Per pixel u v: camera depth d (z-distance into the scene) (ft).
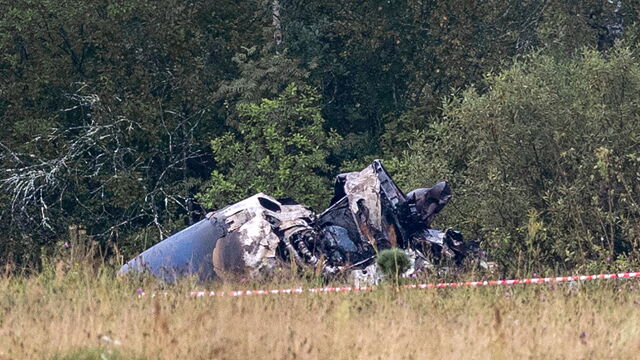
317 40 312.71
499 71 294.46
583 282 116.16
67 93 307.58
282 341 82.02
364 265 145.59
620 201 192.75
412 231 154.92
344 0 315.37
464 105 207.82
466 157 214.69
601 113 196.65
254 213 146.82
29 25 300.81
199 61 310.04
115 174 292.81
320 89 317.83
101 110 298.97
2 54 305.12
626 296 110.32
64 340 81.35
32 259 281.54
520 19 306.76
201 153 319.06
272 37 310.04
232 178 281.95
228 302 97.04
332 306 99.45
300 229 146.61
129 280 116.57
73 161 298.76
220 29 319.88
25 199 287.07
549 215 201.05
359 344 80.84
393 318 92.99
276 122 283.38
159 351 77.82
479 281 123.65
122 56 307.99
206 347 78.84
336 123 324.60
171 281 132.87
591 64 203.92
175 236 151.94
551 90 205.36
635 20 295.89
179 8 307.58
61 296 104.01
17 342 81.00
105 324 88.74
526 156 203.62
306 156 281.54
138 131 305.53
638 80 199.72
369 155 306.55
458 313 98.07
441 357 77.66
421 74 306.35
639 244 181.47
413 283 118.62
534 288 111.75
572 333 85.15
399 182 224.33
